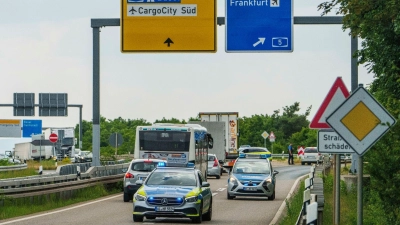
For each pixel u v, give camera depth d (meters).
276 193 69.69
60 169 69.56
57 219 42.94
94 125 64.88
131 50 55.16
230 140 114.62
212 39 54.53
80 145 130.62
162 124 73.00
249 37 54.38
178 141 69.44
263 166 63.78
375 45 33.88
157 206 40.84
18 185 50.06
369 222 34.75
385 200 25.11
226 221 43.47
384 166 24.50
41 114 122.31
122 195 66.94
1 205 46.62
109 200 60.44
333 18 54.59
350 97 23.53
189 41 54.75
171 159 69.31
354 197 51.03
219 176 101.00
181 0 54.75
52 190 54.25
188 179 43.41
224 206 55.16
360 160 23.48
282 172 111.88
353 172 55.56
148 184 43.03
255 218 45.22
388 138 24.48
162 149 69.38
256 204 57.16
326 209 42.34
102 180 67.44
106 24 59.56
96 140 65.38
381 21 30.88
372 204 36.62
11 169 107.25
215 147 110.25
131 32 55.16
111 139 78.31
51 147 179.50
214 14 54.47
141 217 41.91
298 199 51.56
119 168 76.00
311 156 142.62
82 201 59.22
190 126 71.25
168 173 43.91
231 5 54.44
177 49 54.84
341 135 23.55
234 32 54.41
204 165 80.25
